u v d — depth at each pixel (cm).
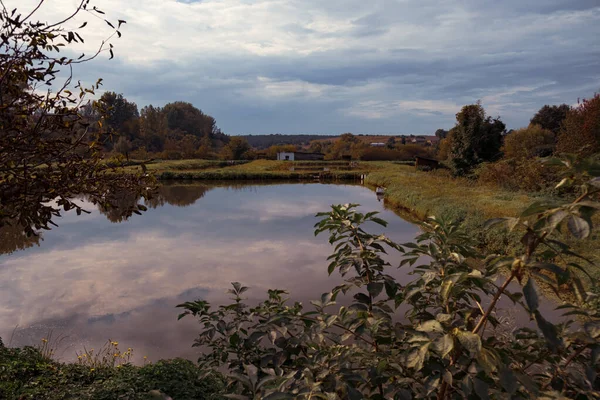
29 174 228
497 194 1986
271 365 254
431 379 164
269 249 1438
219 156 8912
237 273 1142
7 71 216
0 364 454
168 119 13638
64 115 246
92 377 474
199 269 1191
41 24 232
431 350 167
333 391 182
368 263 251
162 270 1185
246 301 911
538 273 140
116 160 252
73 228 1856
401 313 685
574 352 169
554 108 5434
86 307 894
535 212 135
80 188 238
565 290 782
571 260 882
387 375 190
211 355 279
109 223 1984
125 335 745
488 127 3203
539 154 2880
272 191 3584
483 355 142
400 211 2262
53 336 745
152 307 889
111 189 252
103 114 260
